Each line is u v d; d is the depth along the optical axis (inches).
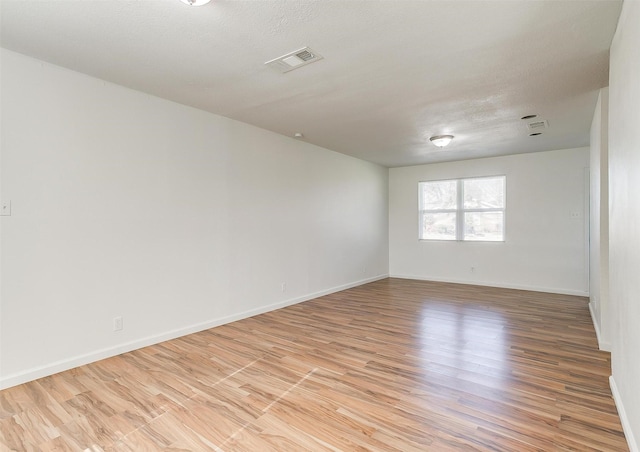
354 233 250.8
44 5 76.4
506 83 119.6
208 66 107.0
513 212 240.4
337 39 91.4
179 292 140.6
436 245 273.0
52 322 105.7
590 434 75.0
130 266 124.8
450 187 267.4
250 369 109.4
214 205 154.2
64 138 108.2
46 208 104.5
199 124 148.0
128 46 94.8
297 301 199.5
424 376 104.0
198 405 87.9
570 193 221.0
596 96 131.5
